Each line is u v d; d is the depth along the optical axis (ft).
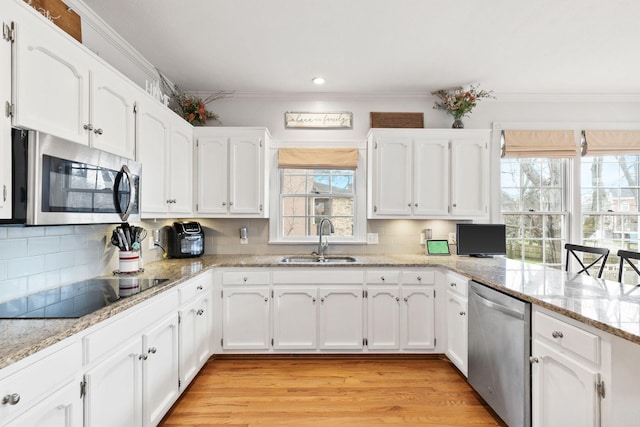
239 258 10.34
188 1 6.51
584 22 7.24
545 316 5.02
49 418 3.53
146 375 5.44
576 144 11.60
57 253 6.00
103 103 5.66
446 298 8.99
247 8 6.72
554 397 4.85
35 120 4.19
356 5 6.63
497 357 6.18
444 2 6.54
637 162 11.82
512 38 7.89
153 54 8.65
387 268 9.21
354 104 11.50
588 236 11.72
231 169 10.14
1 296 4.94
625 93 11.40
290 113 11.44
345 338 9.16
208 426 6.34
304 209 11.53
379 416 6.66
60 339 3.60
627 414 3.95
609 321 4.03
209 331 8.68
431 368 8.75
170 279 6.67
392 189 10.44
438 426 6.36
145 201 7.20
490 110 11.62
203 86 10.71
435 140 10.46
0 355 3.02
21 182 4.00
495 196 11.51
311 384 7.89
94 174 5.21
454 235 11.42
